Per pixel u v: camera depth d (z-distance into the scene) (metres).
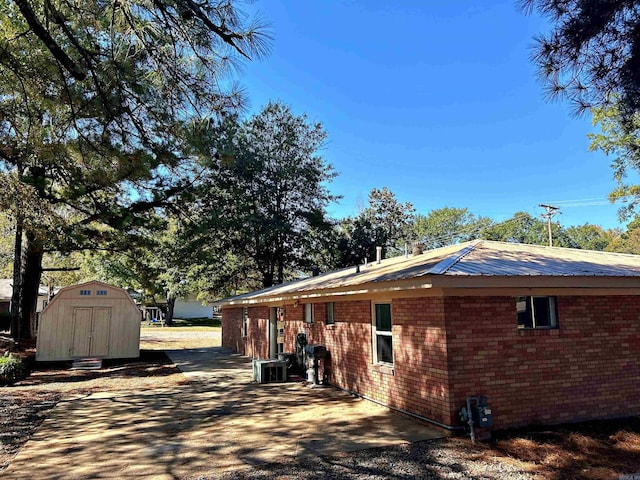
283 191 27.36
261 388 10.20
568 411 6.73
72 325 15.45
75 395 9.67
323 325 10.77
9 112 6.36
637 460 5.04
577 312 7.11
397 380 7.48
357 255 29.59
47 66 5.41
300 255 28.08
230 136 10.28
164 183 12.54
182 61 5.02
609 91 5.28
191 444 5.87
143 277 16.25
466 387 6.20
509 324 6.60
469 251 7.98
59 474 4.79
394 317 7.62
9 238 21.45
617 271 7.30
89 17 4.70
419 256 10.29
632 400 7.23
